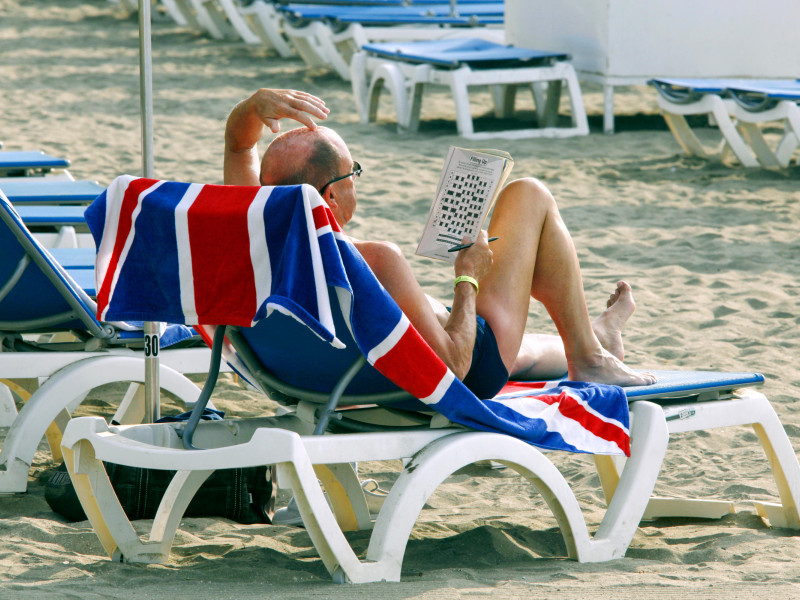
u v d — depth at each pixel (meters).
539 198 11.02
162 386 13.26
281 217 8.91
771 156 35.84
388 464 14.67
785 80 42.16
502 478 14.01
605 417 10.54
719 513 12.33
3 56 55.94
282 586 9.23
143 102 11.77
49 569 9.75
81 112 42.97
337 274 8.66
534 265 11.09
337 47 52.19
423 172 34.44
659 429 10.77
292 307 8.55
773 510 11.98
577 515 10.26
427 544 11.02
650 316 21.12
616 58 41.25
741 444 15.05
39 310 12.82
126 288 9.63
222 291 9.27
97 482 10.22
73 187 22.11
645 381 11.39
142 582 9.45
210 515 11.99
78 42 61.12
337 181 9.88
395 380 9.30
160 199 9.40
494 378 10.60
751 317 20.95
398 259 9.73
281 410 13.77
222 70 53.50
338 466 11.55
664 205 30.66
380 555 9.34
